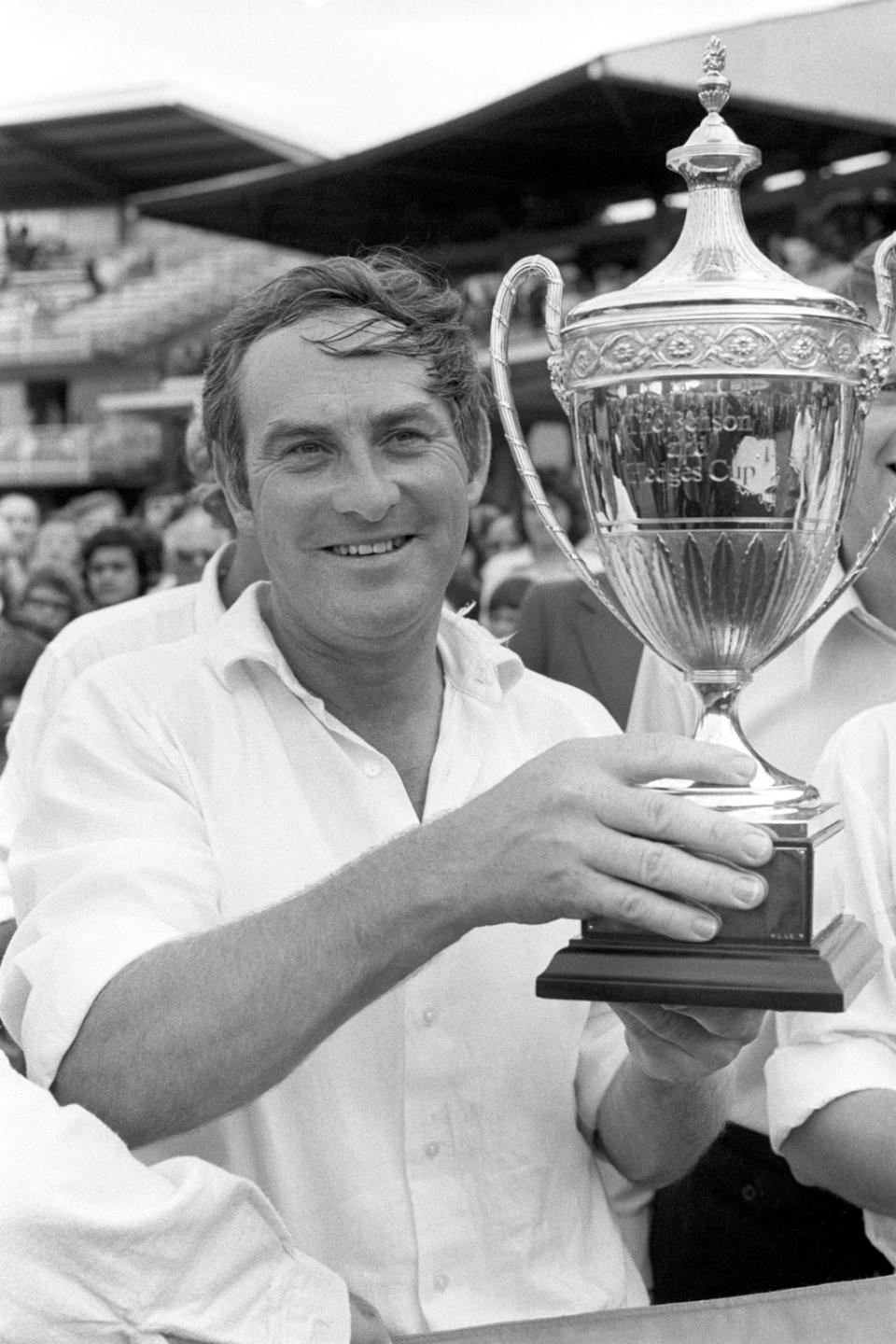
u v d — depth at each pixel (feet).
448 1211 4.63
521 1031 4.78
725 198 4.01
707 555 3.83
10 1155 3.54
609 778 3.50
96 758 4.68
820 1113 4.85
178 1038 3.78
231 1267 3.68
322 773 4.83
